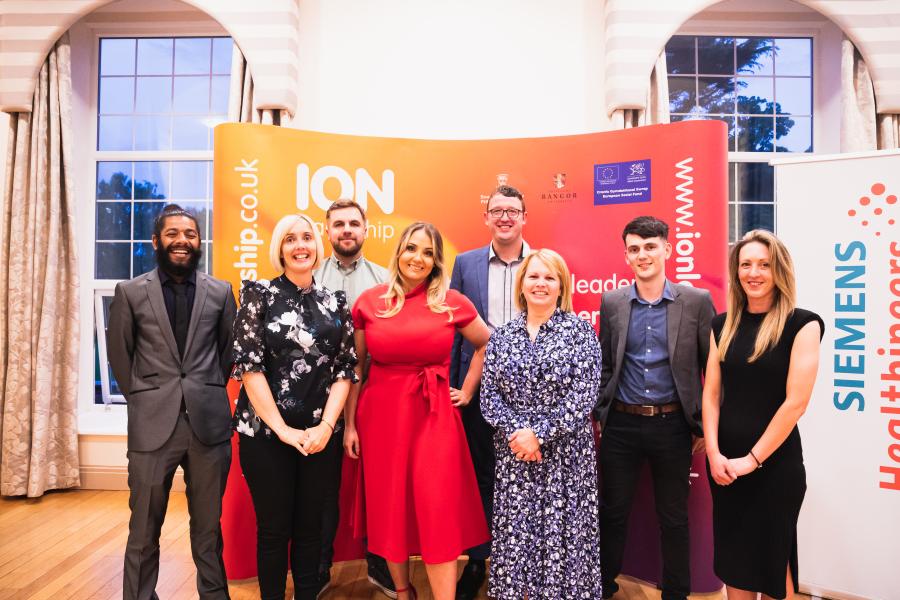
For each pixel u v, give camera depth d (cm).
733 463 155
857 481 216
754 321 162
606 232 244
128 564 183
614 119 325
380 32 339
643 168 237
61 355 345
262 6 323
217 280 202
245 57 326
